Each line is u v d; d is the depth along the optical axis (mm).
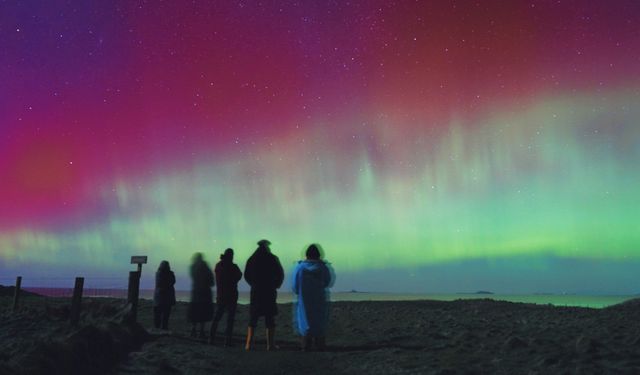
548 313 18891
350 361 8547
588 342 8625
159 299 13734
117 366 8039
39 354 7000
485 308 22109
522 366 7398
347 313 20203
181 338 11664
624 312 18672
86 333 8633
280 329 15195
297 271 10656
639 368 6992
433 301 27984
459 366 7547
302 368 8094
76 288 11773
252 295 10727
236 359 8914
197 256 12961
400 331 13258
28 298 24422
